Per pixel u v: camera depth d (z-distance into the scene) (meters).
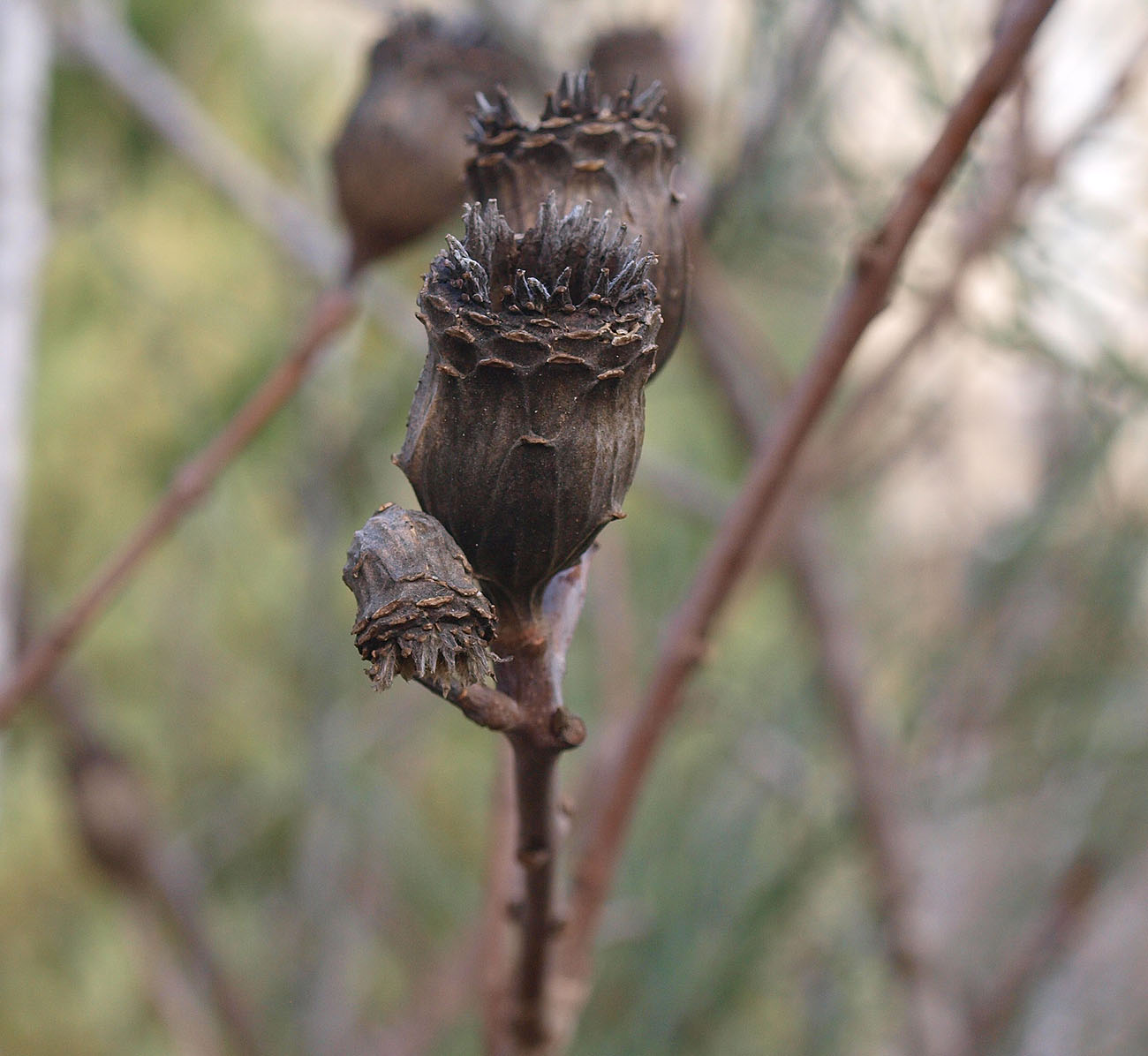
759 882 0.51
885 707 0.63
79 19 0.59
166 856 0.69
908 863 0.53
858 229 0.47
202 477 0.35
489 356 0.26
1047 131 0.46
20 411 0.40
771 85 0.47
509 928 0.34
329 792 0.60
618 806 0.33
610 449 0.26
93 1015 0.91
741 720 0.56
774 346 0.68
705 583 0.32
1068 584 0.53
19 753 0.82
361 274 0.35
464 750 0.79
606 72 0.40
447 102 0.34
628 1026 0.50
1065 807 0.56
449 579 0.25
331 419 0.60
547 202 0.26
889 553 0.66
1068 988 0.58
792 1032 0.58
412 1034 0.56
